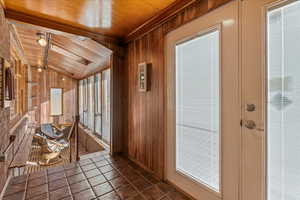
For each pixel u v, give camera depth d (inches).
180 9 75.9
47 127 284.4
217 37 62.3
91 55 169.0
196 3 69.1
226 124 59.5
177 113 81.1
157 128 93.0
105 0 75.5
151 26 95.1
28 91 265.1
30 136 211.2
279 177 47.1
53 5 80.0
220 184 61.0
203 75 67.8
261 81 50.1
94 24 100.0
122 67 127.0
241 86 55.0
